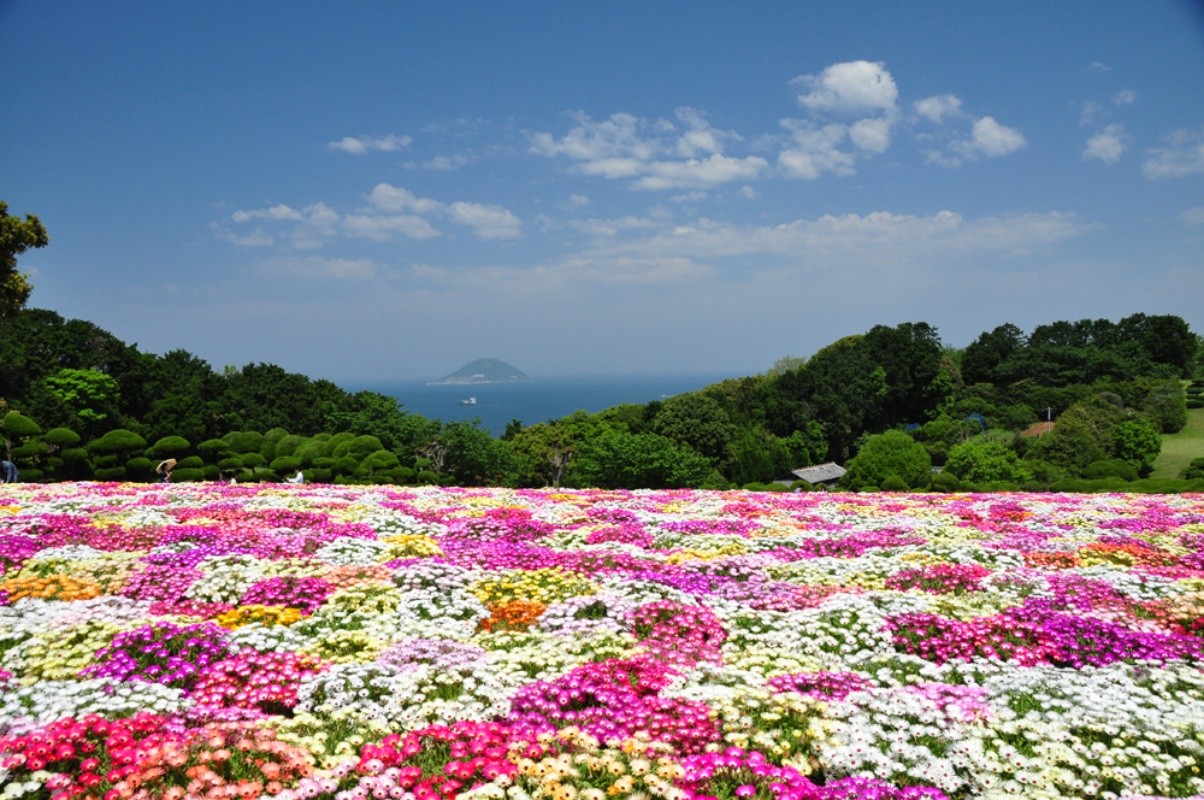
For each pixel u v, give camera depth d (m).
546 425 83.81
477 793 5.47
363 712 7.07
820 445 87.75
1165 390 86.44
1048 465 61.28
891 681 7.91
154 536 13.84
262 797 5.47
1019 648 8.91
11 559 11.84
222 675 7.65
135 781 5.43
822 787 5.85
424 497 23.86
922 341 99.81
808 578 12.30
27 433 35.16
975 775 5.96
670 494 27.50
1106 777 5.94
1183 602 10.32
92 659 8.10
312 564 12.46
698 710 6.92
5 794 5.37
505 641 9.26
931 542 14.96
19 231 37.25
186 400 58.00
